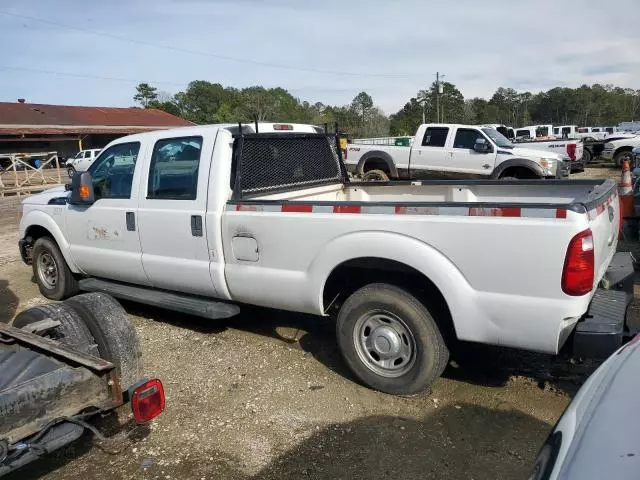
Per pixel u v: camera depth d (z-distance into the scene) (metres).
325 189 5.62
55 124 41.25
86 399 2.94
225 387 4.20
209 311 4.69
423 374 3.77
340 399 3.95
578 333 3.27
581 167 18.33
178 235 4.85
